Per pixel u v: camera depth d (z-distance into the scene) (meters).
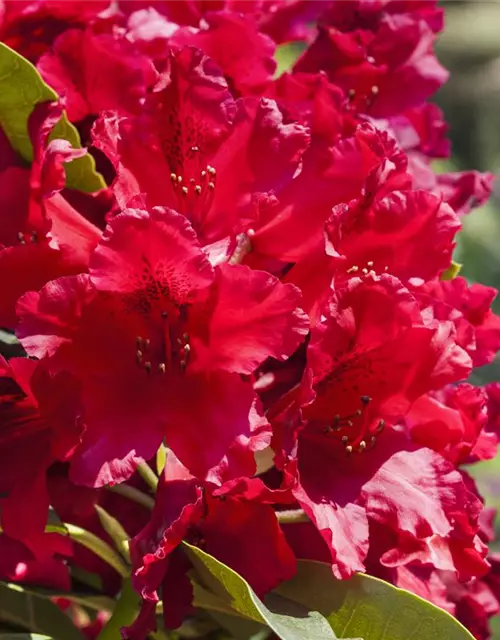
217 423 0.52
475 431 0.57
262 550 0.54
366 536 0.53
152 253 0.52
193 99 0.55
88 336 0.53
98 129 0.54
